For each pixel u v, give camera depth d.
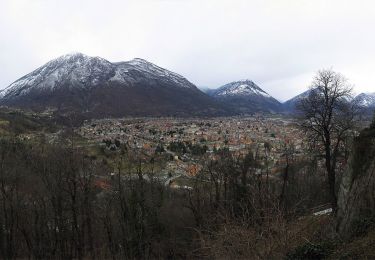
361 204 17.61
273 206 14.28
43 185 35.34
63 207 34.31
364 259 13.76
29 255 32.78
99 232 37.41
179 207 40.38
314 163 38.47
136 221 33.19
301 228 18.88
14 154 42.22
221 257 13.19
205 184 44.56
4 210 32.62
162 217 38.09
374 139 18.67
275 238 12.90
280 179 44.72
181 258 34.03
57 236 35.22
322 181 42.25
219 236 14.95
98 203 37.75
